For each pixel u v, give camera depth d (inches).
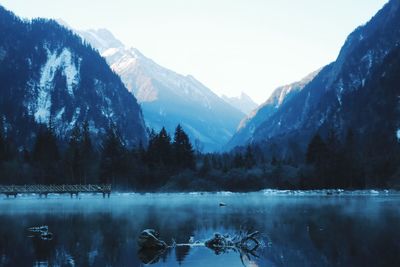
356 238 1974.7
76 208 3804.1
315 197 5610.2
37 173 7032.5
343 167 7199.8
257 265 1537.9
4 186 5728.3
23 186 5831.7
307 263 1541.6
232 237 2046.0
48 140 7682.1
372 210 3282.5
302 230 2257.6
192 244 1929.1
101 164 7347.4
